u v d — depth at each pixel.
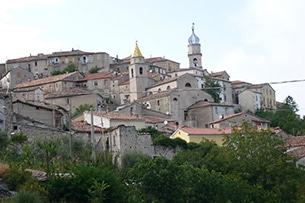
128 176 57.94
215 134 98.81
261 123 131.75
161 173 57.53
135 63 171.38
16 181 45.75
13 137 72.12
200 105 146.88
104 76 181.50
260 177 71.50
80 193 44.28
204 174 59.94
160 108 148.88
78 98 155.25
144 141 82.50
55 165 51.25
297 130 135.38
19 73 190.25
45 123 88.69
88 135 89.44
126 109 139.00
